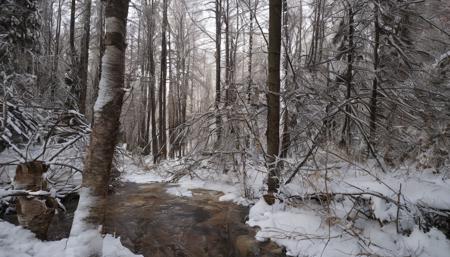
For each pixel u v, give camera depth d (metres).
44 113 9.59
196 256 4.74
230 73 11.98
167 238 5.34
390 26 8.15
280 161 6.18
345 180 5.89
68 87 13.38
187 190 8.41
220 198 7.58
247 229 5.53
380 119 8.62
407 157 6.81
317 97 7.46
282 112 7.55
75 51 15.12
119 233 5.50
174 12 19.47
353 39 8.51
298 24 13.33
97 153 3.41
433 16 8.65
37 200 4.73
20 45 11.34
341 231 4.72
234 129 7.68
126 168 11.63
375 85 8.18
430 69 7.75
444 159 5.84
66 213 6.23
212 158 8.43
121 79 3.55
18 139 7.93
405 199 4.45
